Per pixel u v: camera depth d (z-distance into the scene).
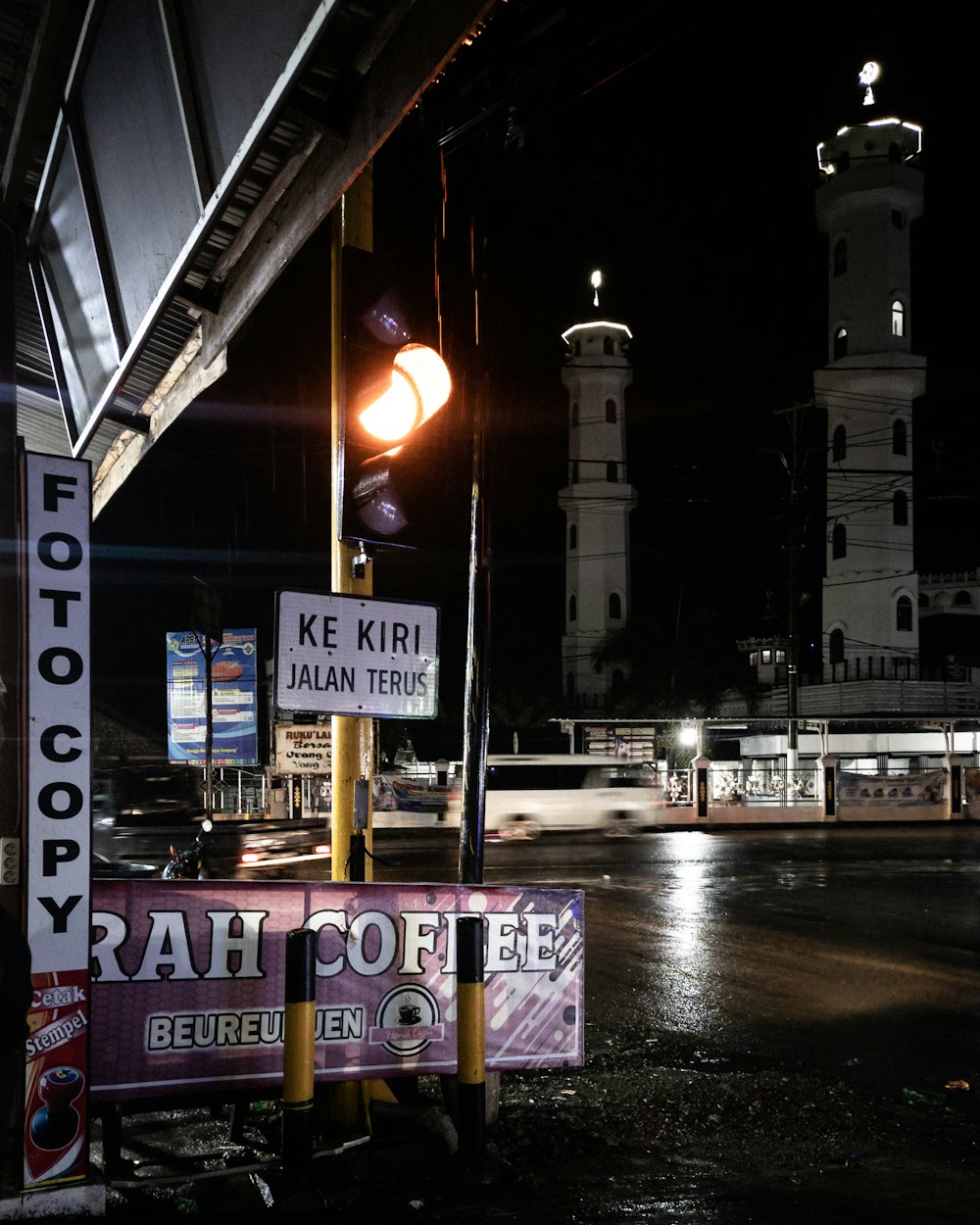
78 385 7.09
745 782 34.03
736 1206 4.68
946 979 10.30
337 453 5.30
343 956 5.14
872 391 52.03
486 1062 5.38
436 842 26.11
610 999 9.43
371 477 4.92
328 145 4.13
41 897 4.21
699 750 33.25
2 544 4.26
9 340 4.38
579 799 29.92
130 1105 4.91
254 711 38.38
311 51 3.32
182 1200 4.44
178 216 4.65
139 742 48.41
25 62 5.20
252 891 5.02
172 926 4.89
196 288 5.70
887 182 51.94
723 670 47.59
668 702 46.94
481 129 5.82
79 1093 4.23
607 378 64.88
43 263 6.88
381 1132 5.38
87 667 4.38
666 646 48.06
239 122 3.91
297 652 5.22
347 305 4.93
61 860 4.26
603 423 64.62
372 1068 5.15
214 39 3.87
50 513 4.36
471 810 6.06
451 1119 5.30
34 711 4.26
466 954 4.96
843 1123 6.21
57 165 5.73
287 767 31.28
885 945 12.04
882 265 52.44
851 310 53.06
